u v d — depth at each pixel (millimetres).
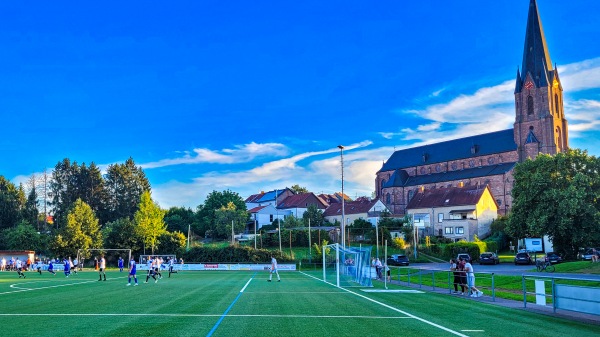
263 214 145500
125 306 21797
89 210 90250
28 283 40812
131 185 150500
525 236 71125
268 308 21078
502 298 26859
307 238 101812
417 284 39312
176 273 64812
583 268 43469
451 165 147750
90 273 64250
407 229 100062
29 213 130625
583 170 67375
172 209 147000
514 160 133375
